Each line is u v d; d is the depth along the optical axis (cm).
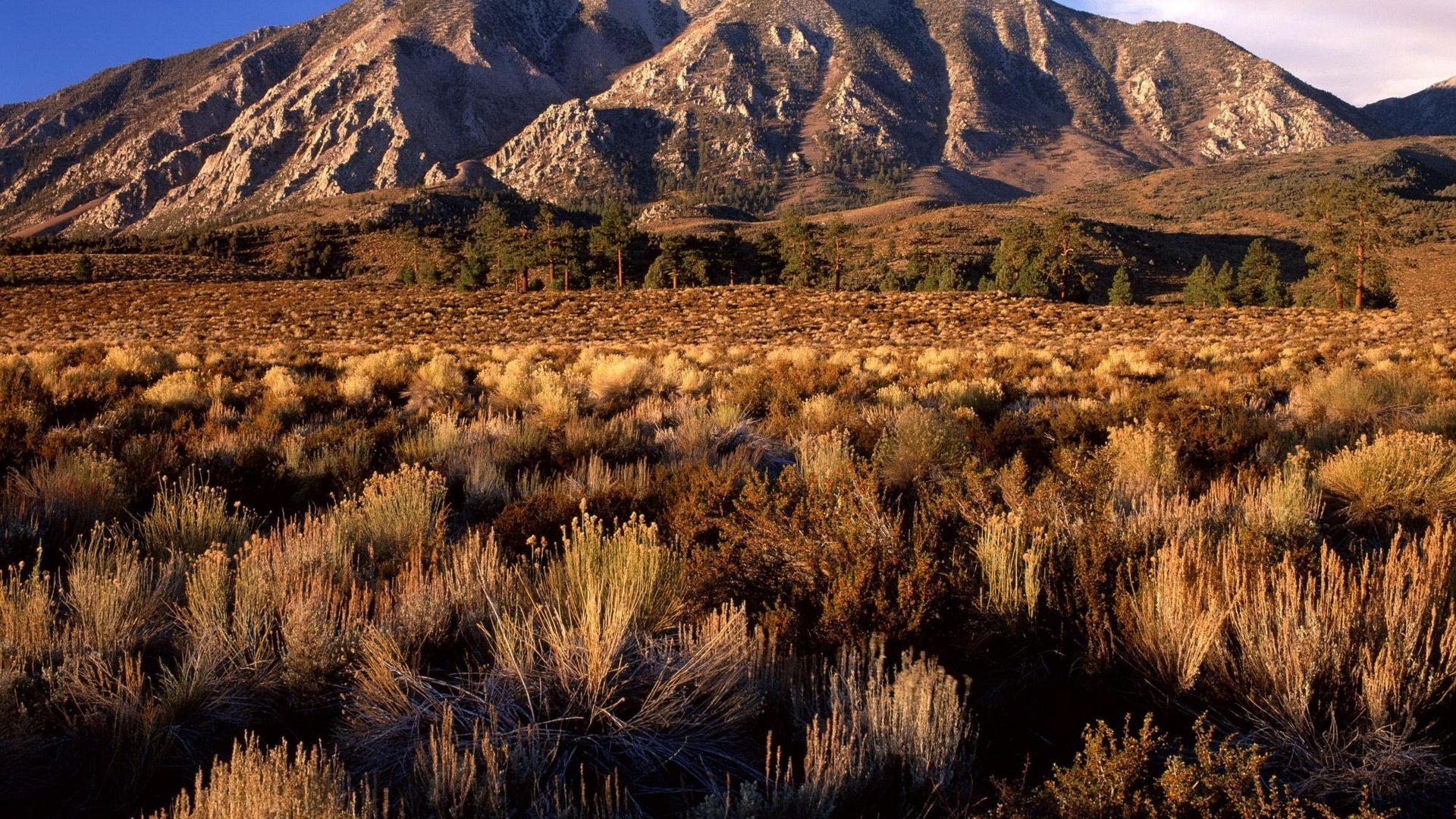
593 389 1252
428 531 462
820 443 707
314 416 1006
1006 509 455
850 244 9000
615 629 282
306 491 634
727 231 8869
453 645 321
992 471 545
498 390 1225
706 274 8488
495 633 299
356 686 275
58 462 571
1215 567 309
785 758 255
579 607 319
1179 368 1656
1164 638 278
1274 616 273
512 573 376
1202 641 262
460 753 241
